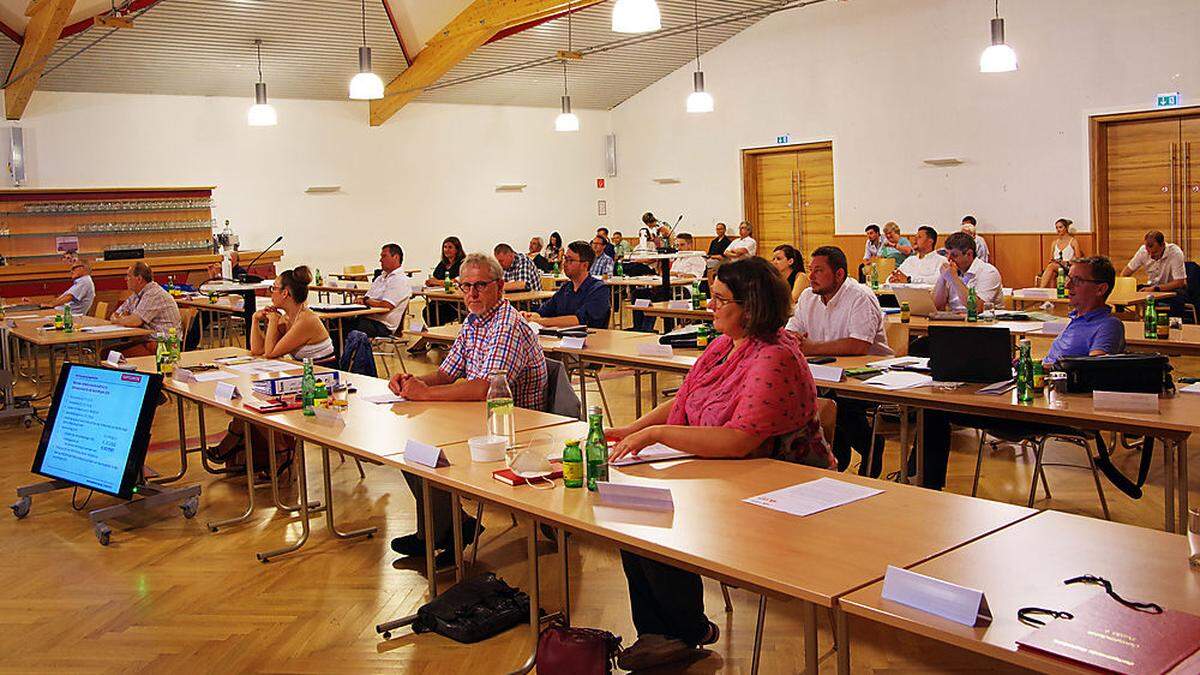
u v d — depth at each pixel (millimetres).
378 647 3256
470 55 13641
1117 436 5664
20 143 11867
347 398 4105
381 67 13359
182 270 12148
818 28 13609
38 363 9750
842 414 4570
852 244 13570
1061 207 11508
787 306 2895
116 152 12602
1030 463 5270
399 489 5152
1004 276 12055
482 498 2646
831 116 13609
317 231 14234
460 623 3303
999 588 1807
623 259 13102
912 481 4777
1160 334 5027
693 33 14203
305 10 11430
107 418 4363
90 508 4938
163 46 11586
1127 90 10867
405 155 14953
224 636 3371
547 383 4055
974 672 2953
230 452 5402
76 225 12086
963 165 12297
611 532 2232
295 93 13719
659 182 16156
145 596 3754
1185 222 10766
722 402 2924
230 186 13477
